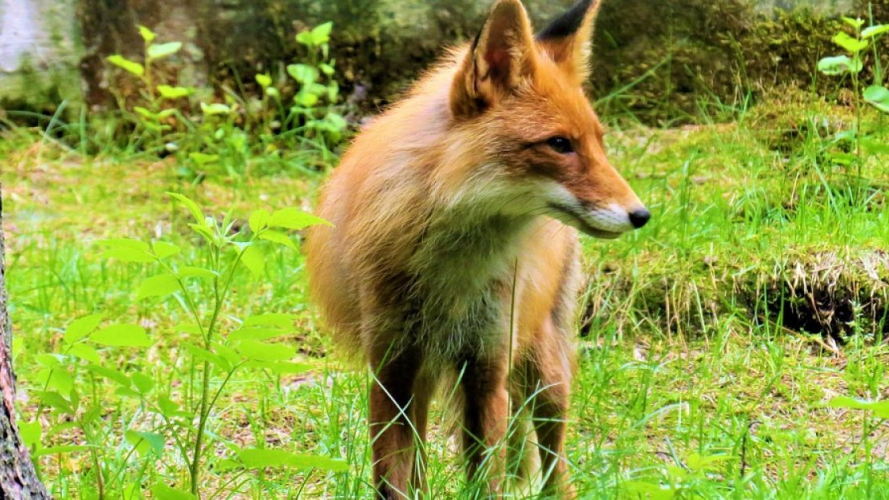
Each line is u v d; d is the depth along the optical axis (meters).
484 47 7.53
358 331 8.32
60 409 6.46
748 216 12.36
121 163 16.25
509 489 8.15
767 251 11.70
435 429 9.84
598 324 11.29
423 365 8.13
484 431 8.00
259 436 8.91
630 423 9.20
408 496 7.24
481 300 7.98
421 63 17.09
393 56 17.03
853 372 10.27
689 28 16.47
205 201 14.73
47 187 15.24
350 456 7.79
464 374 8.19
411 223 7.71
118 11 16.81
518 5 7.55
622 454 7.82
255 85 17.14
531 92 7.70
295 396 9.88
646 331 11.39
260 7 16.98
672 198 12.81
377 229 7.78
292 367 6.33
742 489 7.11
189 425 6.54
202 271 6.29
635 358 10.77
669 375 10.29
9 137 16.62
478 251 7.85
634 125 16.17
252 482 7.79
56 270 12.46
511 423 7.77
